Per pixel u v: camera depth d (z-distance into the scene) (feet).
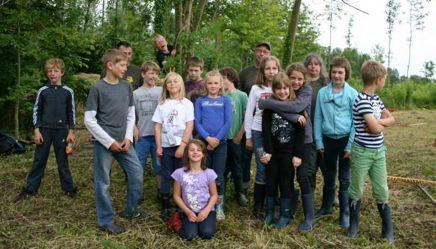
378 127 11.68
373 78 11.82
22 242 11.82
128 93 12.98
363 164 12.11
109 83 12.64
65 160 15.75
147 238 12.12
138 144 15.16
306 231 12.84
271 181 13.28
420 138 31.37
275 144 13.10
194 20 29.50
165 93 13.97
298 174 13.11
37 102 15.57
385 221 12.40
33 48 24.29
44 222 13.23
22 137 26.45
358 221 12.69
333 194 14.33
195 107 14.16
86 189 16.49
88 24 29.48
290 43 40.75
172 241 12.03
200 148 12.57
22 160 20.36
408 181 18.28
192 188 12.47
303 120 12.80
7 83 26.18
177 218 12.64
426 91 72.43
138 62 26.61
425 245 12.28
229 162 15.52
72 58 27.55
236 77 15.71
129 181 13.21
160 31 28.25
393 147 27.17
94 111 12.23
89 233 12.35
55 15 26.25
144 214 13.85
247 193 16.53
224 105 13.92
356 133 12.21
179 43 21.67
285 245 11.90
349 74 13.51
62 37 25.81
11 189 16.29
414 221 13.99
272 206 13.42
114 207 14.64
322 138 13.82
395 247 11.91
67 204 14.88
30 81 24.88
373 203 15.56
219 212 13.71
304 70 13.17
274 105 12.73
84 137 26.73
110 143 12.18
